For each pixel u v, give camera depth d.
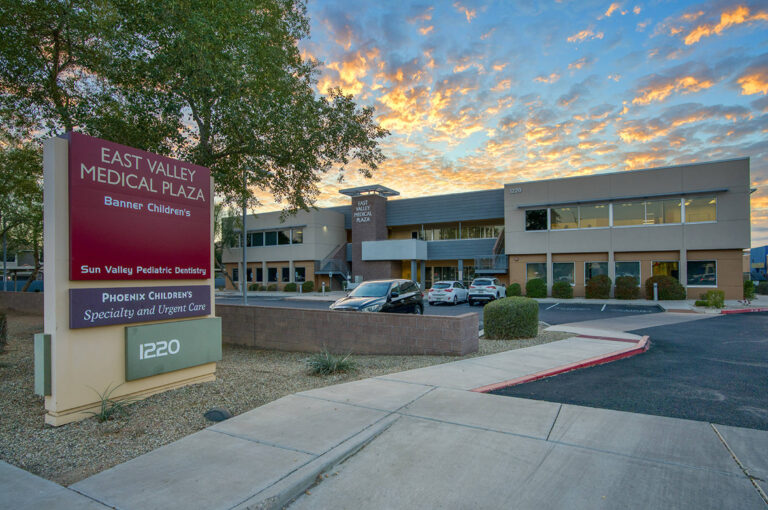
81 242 5.08
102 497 3.24
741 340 11.47
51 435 4.57
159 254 6.01
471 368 7.68
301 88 11.34
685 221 26.41
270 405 5.49
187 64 8.60
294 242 41.91
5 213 22.53
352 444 4.19
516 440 4.37
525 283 30.84
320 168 11.51
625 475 3.63
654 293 25.25
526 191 30.58
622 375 7.47
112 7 8.55
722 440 4.38
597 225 28.64
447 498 3.30
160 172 6.07
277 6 10.62
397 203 39.94
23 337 12.03
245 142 10.22
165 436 4.54
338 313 10.26
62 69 9.94
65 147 5.01
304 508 3.21
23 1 8.73
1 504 3.12
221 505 3.11
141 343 5.71
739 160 25.11
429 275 40.53
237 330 11.73
